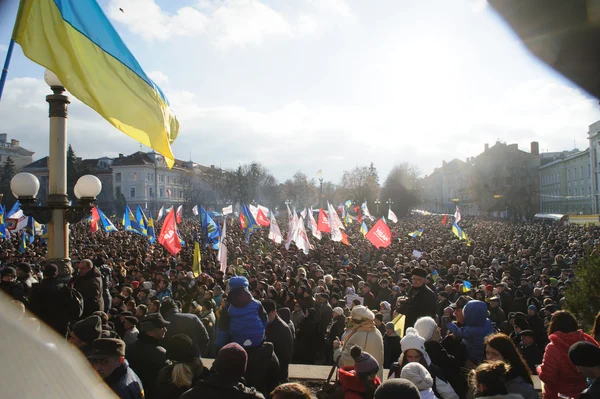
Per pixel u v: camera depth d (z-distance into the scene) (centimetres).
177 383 387
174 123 553
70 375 211
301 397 292
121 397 339
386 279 1145
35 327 238
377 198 8544
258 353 475
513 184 8512
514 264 1655
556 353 412
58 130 707
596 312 601
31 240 2670
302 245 1794
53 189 708
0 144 8556
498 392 338
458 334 542
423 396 379
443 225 4909
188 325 509
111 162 9681
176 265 1547
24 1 430
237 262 1462
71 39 452
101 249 1956
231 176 9175
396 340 679
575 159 7219
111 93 472
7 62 410
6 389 169
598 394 319
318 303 855
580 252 1889
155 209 8831
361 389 378
